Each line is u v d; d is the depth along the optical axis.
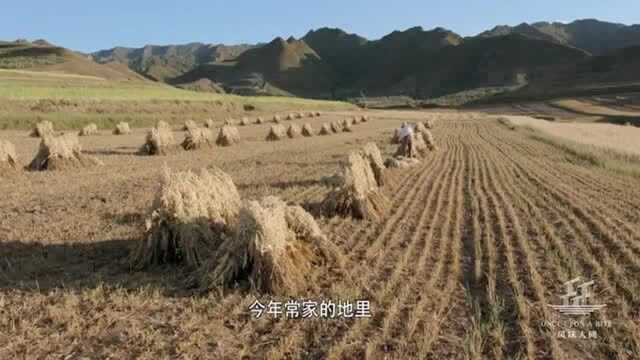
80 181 19.25
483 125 62.75
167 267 10.05
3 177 19.62
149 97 79.62
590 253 11.16
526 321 8.00
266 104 100.00
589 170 23.55
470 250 11.34
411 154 26.03
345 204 13.78
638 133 52.34
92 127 42.22
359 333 7.54
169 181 10.34
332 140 39.19
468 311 8.32
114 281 9.33
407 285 9.21
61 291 8.80
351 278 9.59
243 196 16.61
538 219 13.91
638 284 9.38
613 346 7.27
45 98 61.53
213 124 55.09
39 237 11.81
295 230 10.09
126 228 12.58
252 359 6.90
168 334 7.50
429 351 7.14
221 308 8.27
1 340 7.24
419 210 14.88
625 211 14.98
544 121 73.50
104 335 7.43
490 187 18.69
